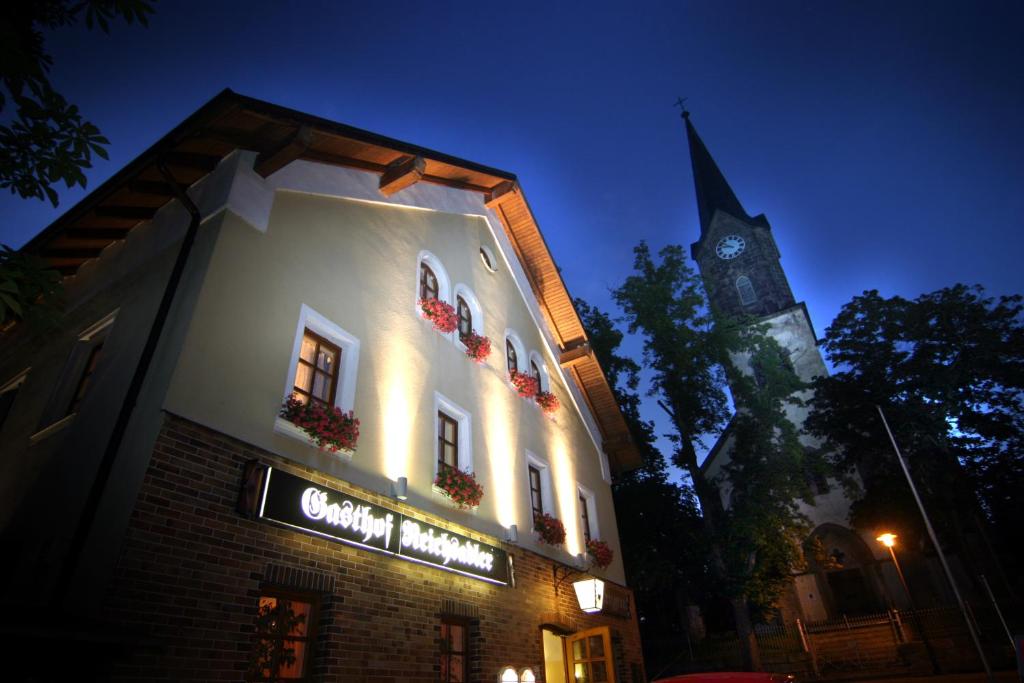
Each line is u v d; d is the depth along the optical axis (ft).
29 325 29.22
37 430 24.17
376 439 27.02
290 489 20.81
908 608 99.60
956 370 99.66
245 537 19.26
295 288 25.63
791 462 84.28
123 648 15.26
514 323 48.78
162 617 16.25
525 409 44.73
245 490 19.58
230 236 23.26
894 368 106.11
